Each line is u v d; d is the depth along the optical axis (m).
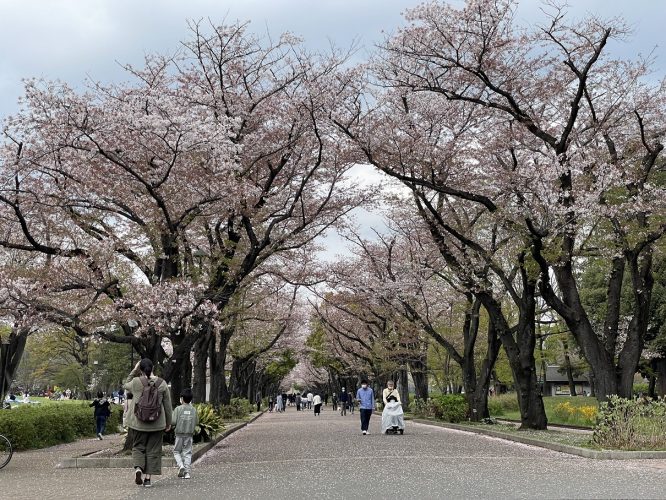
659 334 32.22
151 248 18.64
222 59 19.16
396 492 8.91
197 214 16.94
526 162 21.16
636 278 18.22
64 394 78.12
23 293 14.50
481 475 10.83
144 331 15.61
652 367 37.78
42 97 14.79
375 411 53.03
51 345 54.94
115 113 15.25
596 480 10.09
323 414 51.22
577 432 20.78
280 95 19.47
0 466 13.96
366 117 20.88
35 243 15.35
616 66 19.91
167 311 15.17
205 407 19.86
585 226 22.20
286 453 15.98
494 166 21.52
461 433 23.30
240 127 17.78
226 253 18.25
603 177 17.55
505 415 36.50
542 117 20.75
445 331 34.44
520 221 18.64
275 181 21.00
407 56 19.19
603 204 18.14
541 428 21.89
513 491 8.88
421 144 20.52
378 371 46.59
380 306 32.47
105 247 15.62
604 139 20.55
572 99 20.53
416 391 39.84
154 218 16.75
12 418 18.89
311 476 11.09
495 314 22.55
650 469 11.73
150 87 16.92
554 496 8.34
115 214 17.42
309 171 21.16
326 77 19.25
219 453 16.91
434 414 32.44
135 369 11.06
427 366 39.41
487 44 18.45
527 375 22.14
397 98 21.48
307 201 21.75
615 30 18.12
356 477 10.77
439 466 12.32
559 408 30.02
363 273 28.55
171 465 13.92
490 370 27.53
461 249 23.50
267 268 25.47
